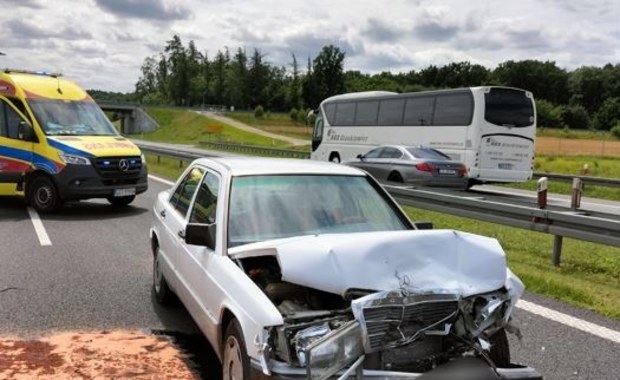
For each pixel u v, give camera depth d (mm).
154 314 6039
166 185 18422
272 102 153875
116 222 11711
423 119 22125
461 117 20531
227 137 88938
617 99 123812
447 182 16953
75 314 5988
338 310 3512
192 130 105875
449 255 3717
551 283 7043
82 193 12250
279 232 4477
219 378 4496
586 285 7262
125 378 4469
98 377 4473
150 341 5270
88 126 13258
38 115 12672
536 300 6613
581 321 5895
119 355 4926
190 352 5023
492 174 20281
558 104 146750
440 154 17875
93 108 13812
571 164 36031
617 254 9547
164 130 114250
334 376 3219
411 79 161875
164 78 172750
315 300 3785
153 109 126000
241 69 152500
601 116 120750
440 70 159750
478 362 3434
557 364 4828
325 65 150375
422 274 3564
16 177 12695
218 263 4203
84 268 7914
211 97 154875
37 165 12414
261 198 4703
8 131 12805
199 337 5395
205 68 159375
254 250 3906
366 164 18781
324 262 3459
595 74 148750
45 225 11156
